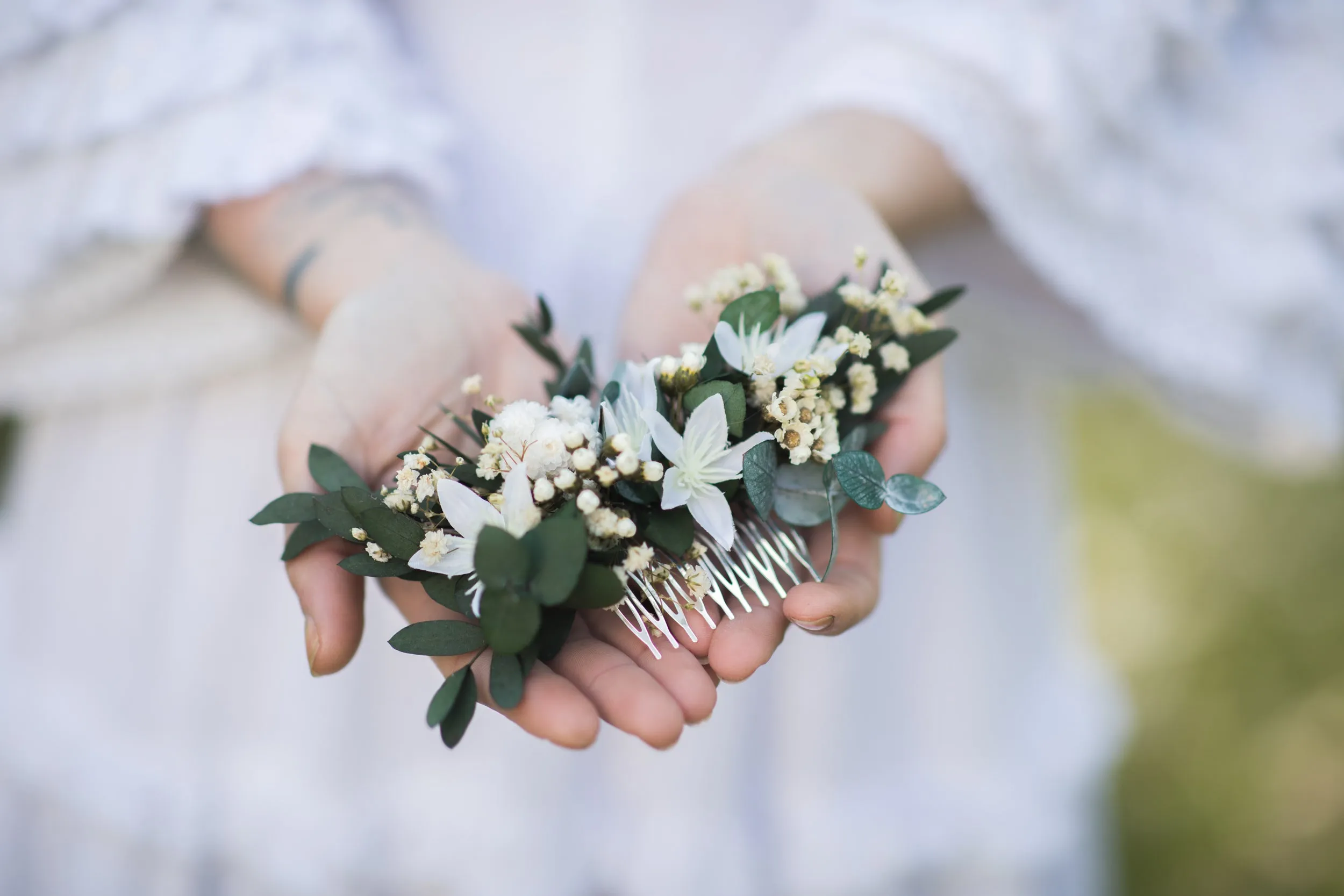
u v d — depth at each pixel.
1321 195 0.57
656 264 0.52
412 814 0.57
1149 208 0.57
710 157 0.59
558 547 0.41
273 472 0.58
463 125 0.59
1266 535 1.25
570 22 0.58
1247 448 0.68
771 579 0.44
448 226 0.59
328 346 0.46
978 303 0.62
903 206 0.55
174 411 0.58
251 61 0.52
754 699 0.58
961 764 0.61
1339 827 1.04
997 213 0.54
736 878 0.58
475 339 0.49
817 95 0.54
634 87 0.58
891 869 0.59
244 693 0.58
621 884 0.58
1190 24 0.55
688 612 0.44
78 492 0.59
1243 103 0.58
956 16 0.54
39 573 0.60
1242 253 0.58
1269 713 1.14
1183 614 1.22
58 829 0.59
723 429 0.44
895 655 0.60
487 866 0.56
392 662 0.57
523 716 0.40
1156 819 1.08
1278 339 0.60
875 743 0.60
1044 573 0.67
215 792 0.58
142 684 0.58
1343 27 0.57
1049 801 0.63
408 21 0.60
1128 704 0.79
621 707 0.41
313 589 0.44
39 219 0.53
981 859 0.61
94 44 0.52
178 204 0.51
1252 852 1.04
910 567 0.60
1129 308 0.57
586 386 0.47
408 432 0.47
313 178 0.53
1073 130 0.54
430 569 0.42
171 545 0.58
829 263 0.49
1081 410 1.36
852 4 0.55
